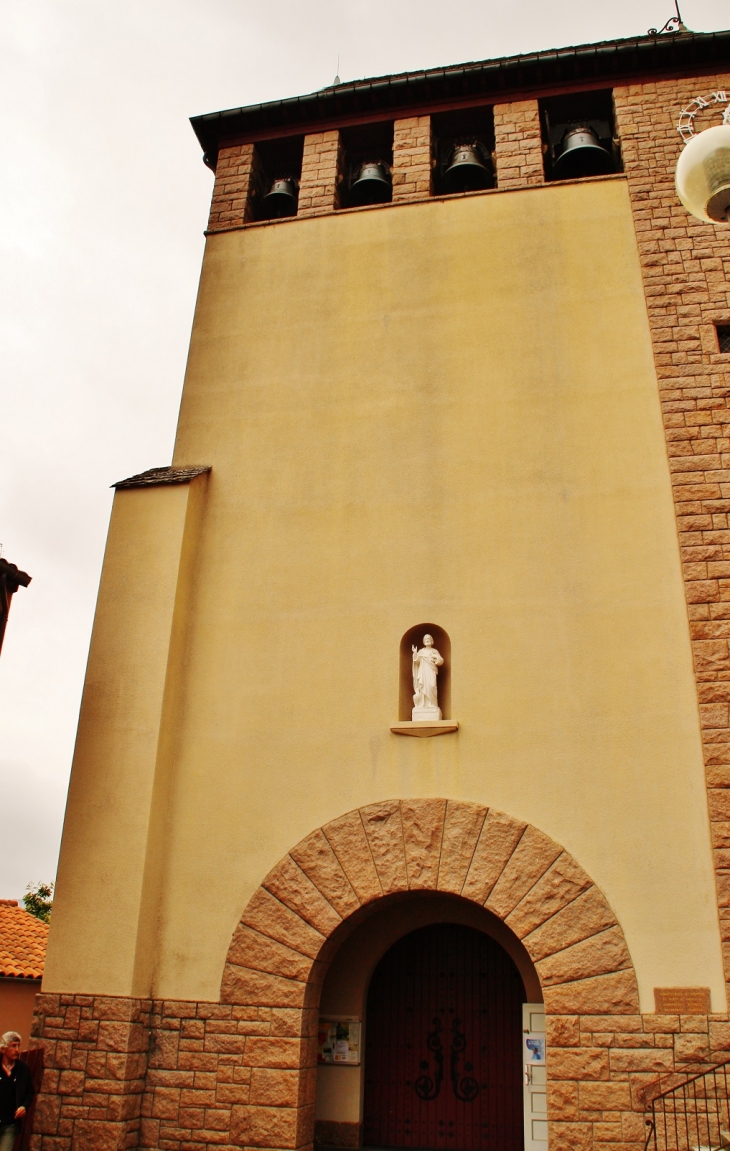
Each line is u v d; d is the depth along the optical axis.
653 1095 8.36
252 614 11.26
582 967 8.90
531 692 10.07
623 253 12.22
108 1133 8.86
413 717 10.28
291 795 10.26
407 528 11.23
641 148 12.91
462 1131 10.14
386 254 13.13
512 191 13.05
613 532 10.61
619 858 9.21
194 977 9.72
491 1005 10.67
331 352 12.63
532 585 10.56
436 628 10.71
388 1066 10.57
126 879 9.84
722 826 9.08
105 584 11.45
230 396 12.72
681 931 8.84
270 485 11.98
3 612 10.77
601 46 13.28
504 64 13.53
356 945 10.80
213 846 10.22
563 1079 8.56
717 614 9.94
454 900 10.75
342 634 10.88
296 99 14.34
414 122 14.16
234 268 13.70
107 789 10.31
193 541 11.77
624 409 11.24
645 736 9.62
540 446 11.27
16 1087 8.83
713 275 11.81
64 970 9.59
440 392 11.93
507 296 12.32
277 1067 9.20
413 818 9.82
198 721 10.85
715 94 13.09
